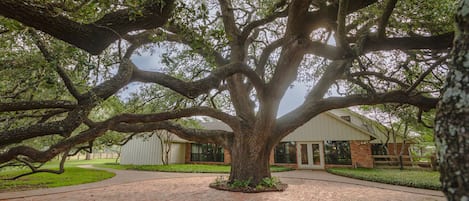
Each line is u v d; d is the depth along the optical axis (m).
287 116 7.44
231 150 7.88
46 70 3.17
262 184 7.26
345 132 14.65
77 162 24.61
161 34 3.89
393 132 14.17
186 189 7.70
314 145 15.66
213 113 6.70
